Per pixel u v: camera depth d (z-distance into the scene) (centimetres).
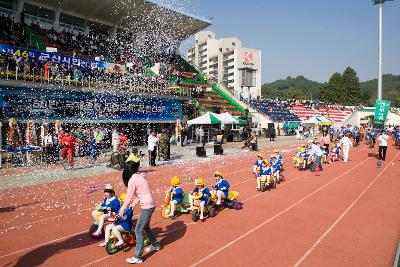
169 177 1492
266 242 751
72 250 700
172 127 3073
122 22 3912
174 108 3086
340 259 669
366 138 3503
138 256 639
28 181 1386
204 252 694
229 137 3434
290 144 3216
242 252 696
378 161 2055
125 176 653
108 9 3531
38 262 642
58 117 2189
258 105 4806
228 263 644
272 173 1310
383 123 3141
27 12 3309
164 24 4047
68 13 3531
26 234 789
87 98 2362
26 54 2098
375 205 1080
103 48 3525
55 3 3322
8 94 1948
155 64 3547
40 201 1076
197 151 2211
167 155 2022
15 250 698
